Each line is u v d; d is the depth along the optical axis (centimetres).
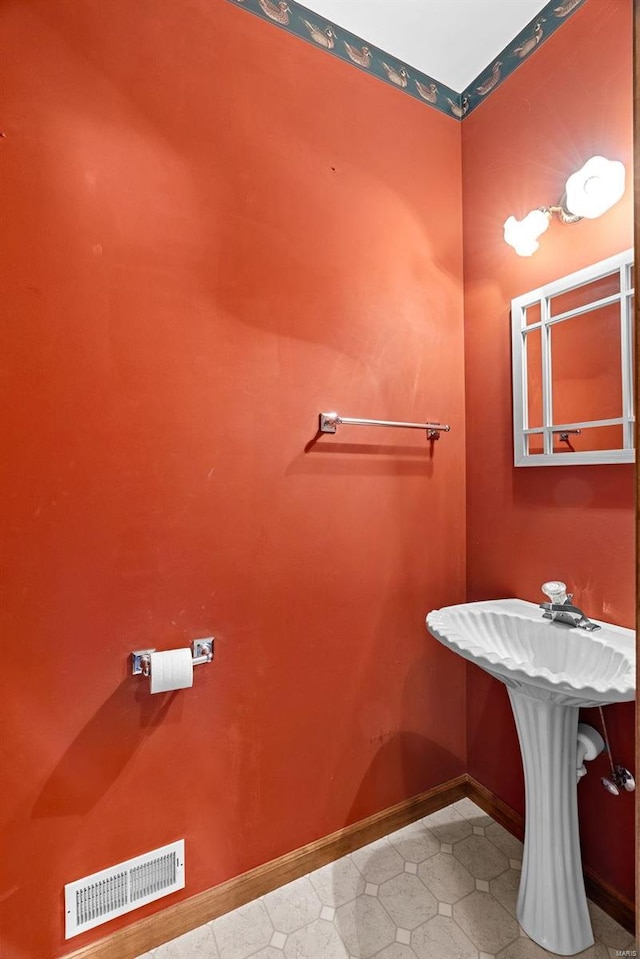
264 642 126
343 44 140
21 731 99
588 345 122
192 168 115
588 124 121
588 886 121
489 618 129
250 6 124
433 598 157
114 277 107
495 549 152
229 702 121
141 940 109
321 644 135
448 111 162
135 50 109
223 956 109
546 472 134
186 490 115
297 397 130
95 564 105
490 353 154
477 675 160
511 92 145
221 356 119
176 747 114
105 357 106
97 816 105
